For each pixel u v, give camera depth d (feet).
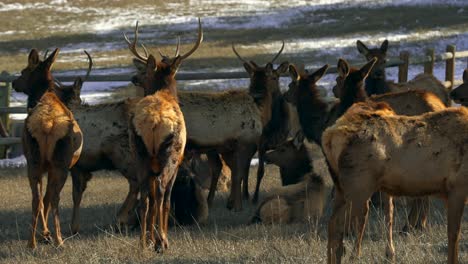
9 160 206.28
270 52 406.41
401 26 460.55
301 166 144.36
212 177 149.07
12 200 156.15
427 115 90.17
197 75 193.67
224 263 97.66
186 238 115.34
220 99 142.92
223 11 538.88
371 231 115.96
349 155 87.76
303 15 513.45
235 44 433.07
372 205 126.93
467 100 156.04
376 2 535.60
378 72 147.54
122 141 127.65
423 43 412.57
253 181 170.50
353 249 95.55
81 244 112.37
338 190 90.63
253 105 144.77
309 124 139.85
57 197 112.06
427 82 156.97
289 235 115.24
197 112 141.18
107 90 321.93
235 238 116.37
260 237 115.44
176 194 130.52
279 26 484.33
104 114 128.67
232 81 333.62
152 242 106.83
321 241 108.47
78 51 426.51
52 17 520.01
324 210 134.82
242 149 144.05
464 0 515.91
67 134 111.55
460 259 96.43
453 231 88.63
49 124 110.42
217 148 142.72
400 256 97.35
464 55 215.51
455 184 88.02
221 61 383.45
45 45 444.55
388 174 88.33
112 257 102.68
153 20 512.63
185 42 444.14
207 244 110.22
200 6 557.74
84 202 153.28
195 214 130.93
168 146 106.93
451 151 88.12
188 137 140.56
